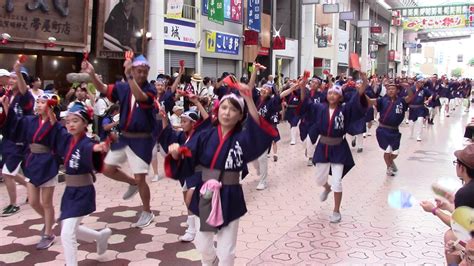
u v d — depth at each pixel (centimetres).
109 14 1292
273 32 2256
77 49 1230
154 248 519
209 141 363
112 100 564
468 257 292
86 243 532
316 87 1033
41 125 520
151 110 561
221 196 356
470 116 2231
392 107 888
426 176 913
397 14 4072
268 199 734
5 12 1029
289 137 1452
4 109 539
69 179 438
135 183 594
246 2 2012
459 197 328
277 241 545
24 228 582
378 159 1102
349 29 3434
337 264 481
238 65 2005
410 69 5975
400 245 537
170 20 1538
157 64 1473
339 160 606
